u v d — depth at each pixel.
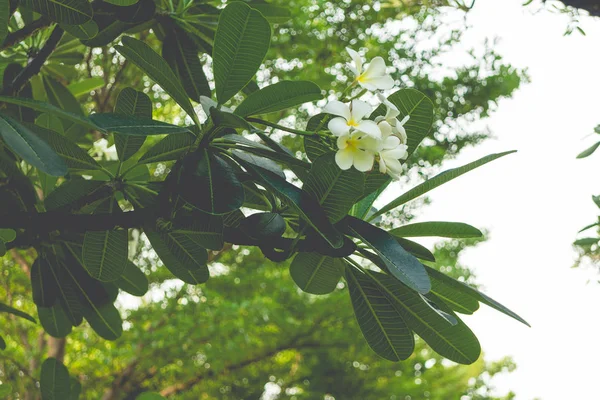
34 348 8.97
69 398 2.28
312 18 7.48
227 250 8.77
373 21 7.26
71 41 2.84
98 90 6.33
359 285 2.04
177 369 9.34
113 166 2.34
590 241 3.14
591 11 2.75
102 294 2.40
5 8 1.79
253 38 1.86
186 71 2.54
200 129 1.94
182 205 1.96
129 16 2.32
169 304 8.58
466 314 2.06
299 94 1.88
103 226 1.94
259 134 1.92
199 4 2.54
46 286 2.35
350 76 7.48
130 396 9.52
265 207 2.07
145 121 1.85
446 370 11.76
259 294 9.16
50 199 2.09
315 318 9.45
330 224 1.82
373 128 1.79
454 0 3.64
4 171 2.15
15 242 2.24
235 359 9.58
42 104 1.74
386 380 11.23
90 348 9.27
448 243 9.63
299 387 10.88
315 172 1.85
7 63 2.65
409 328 2.04
